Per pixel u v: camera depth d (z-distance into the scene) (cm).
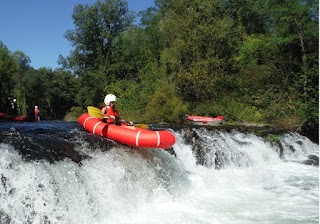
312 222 662
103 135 850
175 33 2198
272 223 656
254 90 2034
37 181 589
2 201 544
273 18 2114
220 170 1052
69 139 784
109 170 713
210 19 2202
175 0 2270
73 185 632
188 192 841
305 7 1838
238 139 1268
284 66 2027
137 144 771
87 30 3900
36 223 564
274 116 1850
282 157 1297
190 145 1079
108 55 3925
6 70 3503
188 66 2153
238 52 2227
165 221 653
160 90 2141
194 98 2156
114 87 3159
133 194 726
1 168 575
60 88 4966
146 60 3338
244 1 2794
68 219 599
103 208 655
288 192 874
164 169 849
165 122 2053
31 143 696
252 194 852
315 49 1900
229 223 652
